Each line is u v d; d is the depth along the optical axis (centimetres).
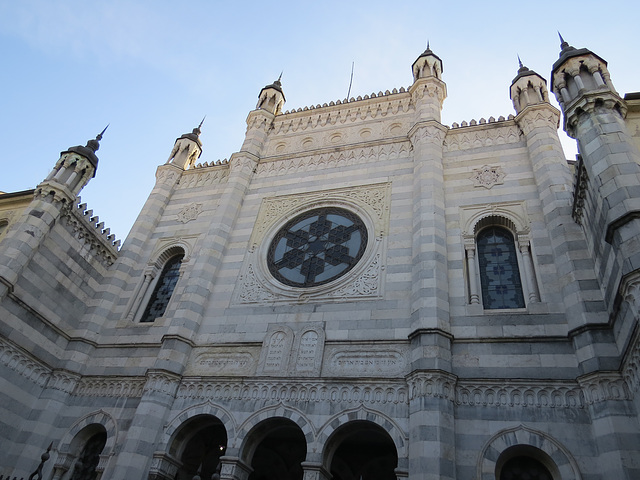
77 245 2028
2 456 1591
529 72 2291
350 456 1758
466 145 2164
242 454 1477
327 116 2697
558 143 1961
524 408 1326
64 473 1622
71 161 2047
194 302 1884
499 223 1861
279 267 2000
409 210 1986
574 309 1426
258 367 1625
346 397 1474
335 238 2030
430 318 1533
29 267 1795
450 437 1301
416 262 1741
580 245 1551
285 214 2209
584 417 1264
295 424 1497
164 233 2358
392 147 2308
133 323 1992
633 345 1121
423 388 1374
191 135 2858
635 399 1157
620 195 1155
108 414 1692
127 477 1450
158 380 1644
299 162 2439
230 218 2238
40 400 1742
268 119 2788
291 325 1730
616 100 1352
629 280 1060
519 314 1527
